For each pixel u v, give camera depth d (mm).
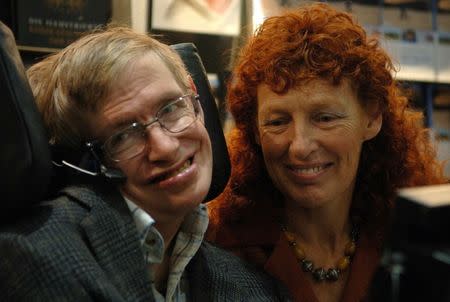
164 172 871
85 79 846
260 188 1261
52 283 747
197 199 905
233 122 1255
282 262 1173
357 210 1253
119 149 864
